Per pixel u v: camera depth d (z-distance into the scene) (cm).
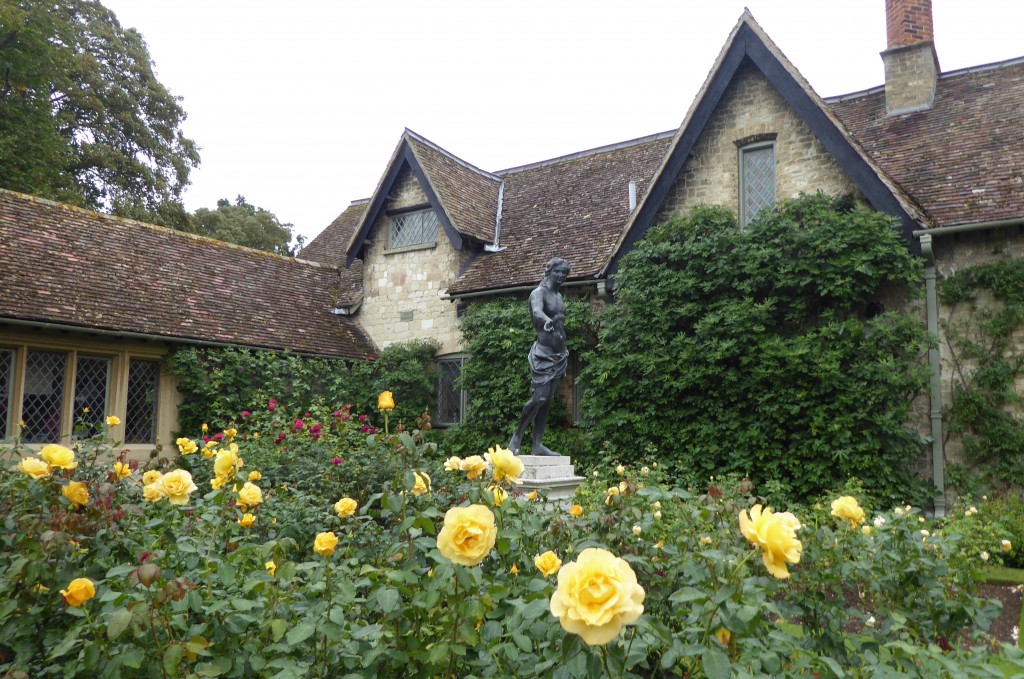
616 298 1269
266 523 509
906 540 332
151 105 2458
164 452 1230
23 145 1864
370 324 1628
